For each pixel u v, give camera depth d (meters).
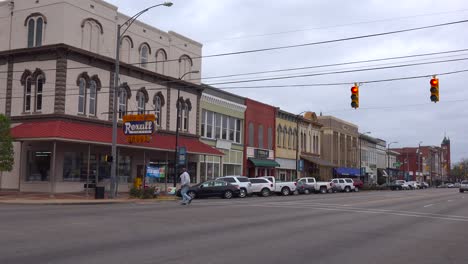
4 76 34.34
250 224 16.09
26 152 33.06
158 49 41.25
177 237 12.48
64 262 8.84
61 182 32.25
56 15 32.59
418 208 27.45
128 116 34.31
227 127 51.19
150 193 32.78
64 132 30.16
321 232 14.42
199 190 36.12
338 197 40.62
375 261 9.90
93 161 35.03
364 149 96.69
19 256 9.33
